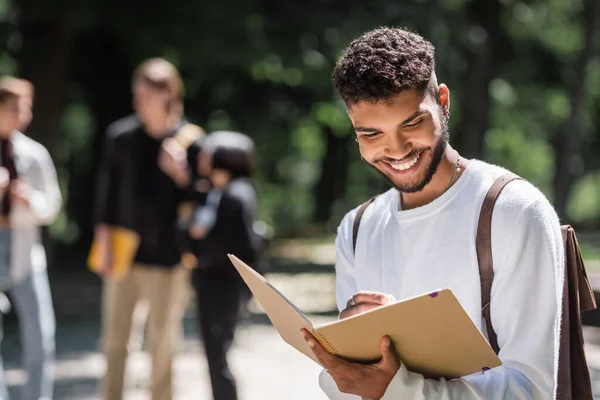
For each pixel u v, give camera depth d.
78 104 27.47
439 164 3.14
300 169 49.31
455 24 21.75
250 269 3.15
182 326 15.09
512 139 40.62
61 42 20.50
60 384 10.46
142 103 8.02
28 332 8.21
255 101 26.47
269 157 29.72
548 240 2.98
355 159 42.56
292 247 31.89
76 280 20.69
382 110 2.95
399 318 2.80
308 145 43.34
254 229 7.80
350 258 3.47
